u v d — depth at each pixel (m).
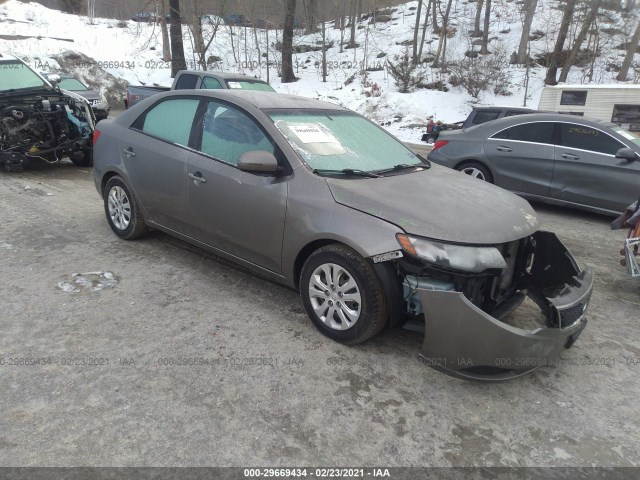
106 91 24.06
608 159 6.99
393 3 38.75
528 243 3.52
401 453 2.49
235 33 30.64
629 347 3.65
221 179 3.90
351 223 3.18
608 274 5.16
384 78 24.95
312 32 30.41
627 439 2.67
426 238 2.95
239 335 3.47
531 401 2.96
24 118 8.30
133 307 3.80
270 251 3.70
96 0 37.28
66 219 5.91
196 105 4.33
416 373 3.14
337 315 3.40
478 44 28.45
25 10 31.14
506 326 2.77
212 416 2.65
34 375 2.91
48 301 3.83
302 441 2.52
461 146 8.18
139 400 2.75
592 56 24.08
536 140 7.57
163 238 5.35
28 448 2.37
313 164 3.59
